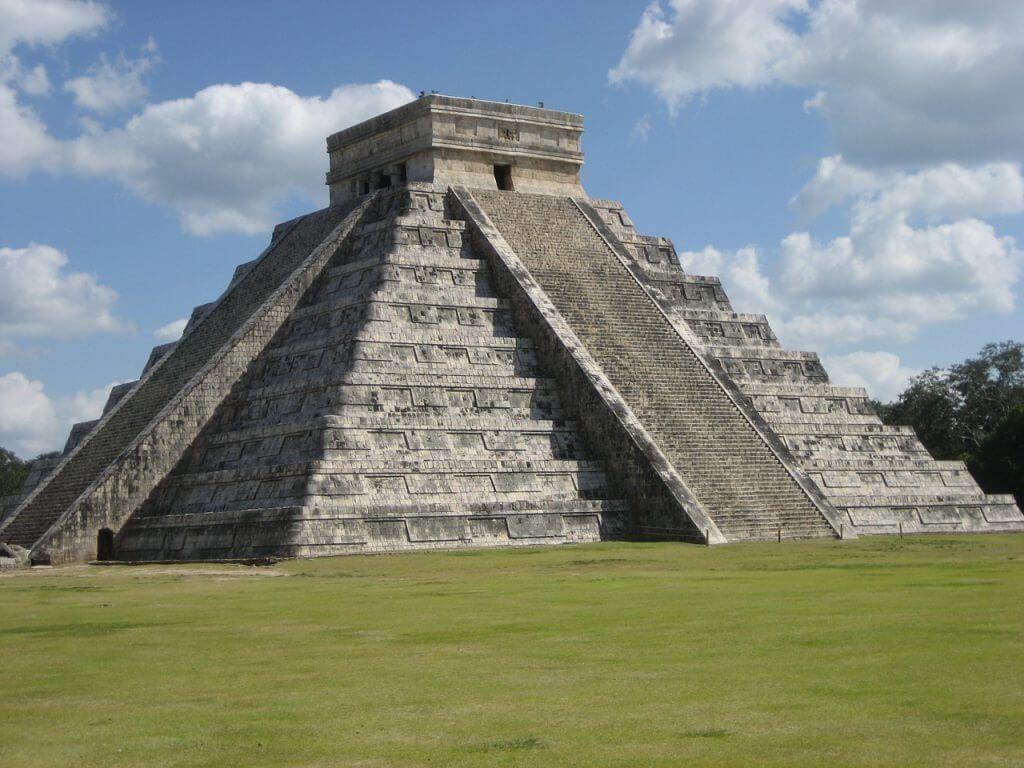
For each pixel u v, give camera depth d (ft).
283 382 220.84
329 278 241.76
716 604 95.91
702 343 248.32
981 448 306.55
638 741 51.55
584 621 87.76
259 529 187.32
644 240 277.44
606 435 209.97
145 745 53.47
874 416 255.91
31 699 63.98
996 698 56.18
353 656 75.00
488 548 187.32
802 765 46.80
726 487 203.62
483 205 254.68
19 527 226.38
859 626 79.51
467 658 73.00
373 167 271.28
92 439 241.76
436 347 217.77
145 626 92.38
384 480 192.44
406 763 49.55
